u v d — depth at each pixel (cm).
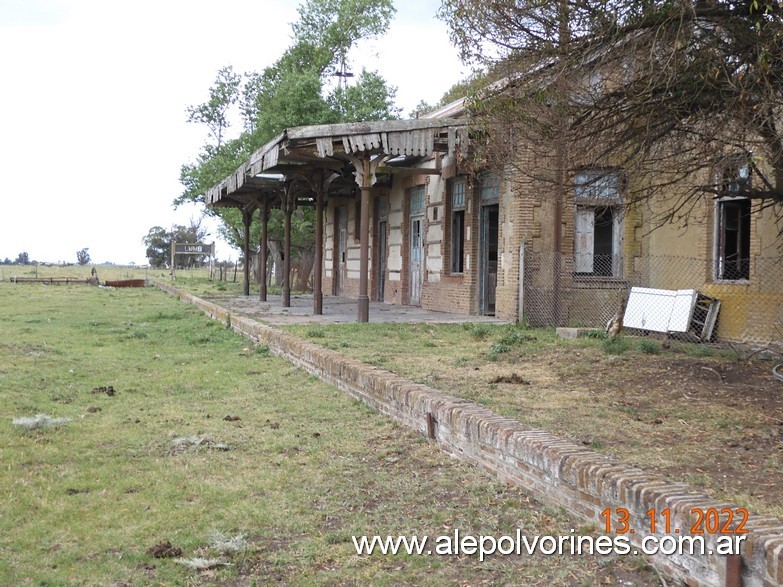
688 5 674
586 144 786
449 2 809
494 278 1672
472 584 363
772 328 1114
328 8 3112
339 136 1296
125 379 923
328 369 875
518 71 800
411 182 1948
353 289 2417
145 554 396
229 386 880
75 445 607
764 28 668
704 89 717
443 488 498
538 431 507
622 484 391
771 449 529
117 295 2895
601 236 1465
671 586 347
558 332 1227
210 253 4834
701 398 721
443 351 1026
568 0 716
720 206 1226
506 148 877
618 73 773
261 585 366
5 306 2188
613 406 677
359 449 595
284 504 474
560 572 369
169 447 607
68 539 416
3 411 716
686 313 1193
